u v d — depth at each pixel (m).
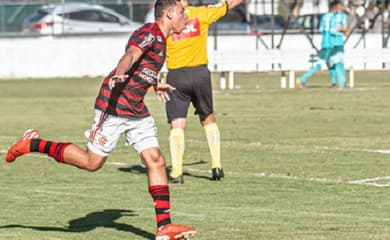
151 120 18.34
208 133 26.81
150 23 18.03
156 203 18.02
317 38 78.00
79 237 19.03
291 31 77.81
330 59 60.72
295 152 32.31
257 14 85.50
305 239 18.48
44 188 25.62
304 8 86.75
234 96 56.78
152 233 19.39
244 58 62.69
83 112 49.12
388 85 61.81
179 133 26.38
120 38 76.75
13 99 58.00
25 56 76.69
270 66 71.62
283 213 21.41
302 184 25.62
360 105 49.19
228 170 28.62
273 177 26.98
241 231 19.36
